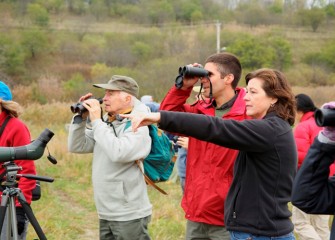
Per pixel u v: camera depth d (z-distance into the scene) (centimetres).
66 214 783
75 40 5166
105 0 6619
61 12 6212
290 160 321
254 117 337
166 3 6372
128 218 418
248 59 4128
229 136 300
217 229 377
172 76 3106
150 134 435
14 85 3731
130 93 434
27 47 4612
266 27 5828
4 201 350
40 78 3806
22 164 406
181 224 700
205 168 378
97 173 428
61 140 1410
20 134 411
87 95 441
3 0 5534
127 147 404
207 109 396
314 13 5812
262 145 310
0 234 355
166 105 394
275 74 333
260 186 319
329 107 248
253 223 320
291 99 331
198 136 296
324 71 4362
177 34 5200
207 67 386
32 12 5366
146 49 4638
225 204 339
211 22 5978
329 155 261
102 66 4078
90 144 452
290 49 4519
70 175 1084
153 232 665
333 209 269
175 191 922
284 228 324
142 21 6238
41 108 2366
